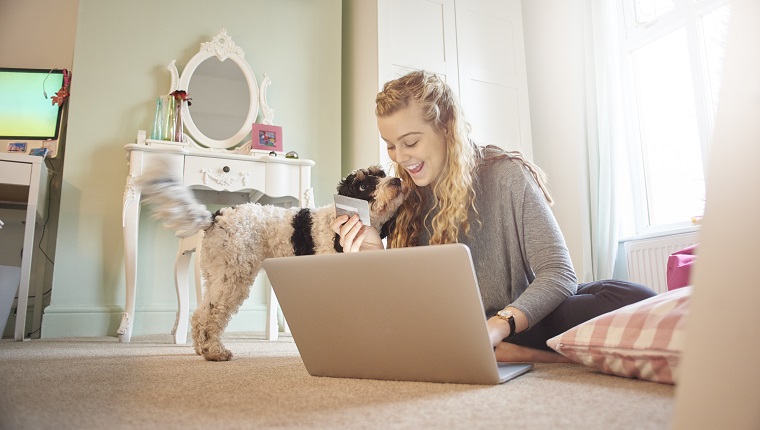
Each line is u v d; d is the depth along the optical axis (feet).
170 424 2.08
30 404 2.60
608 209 10.25
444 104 4.55
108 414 2.31
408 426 1.98
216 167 8.90
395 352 3.08
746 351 1.55
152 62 10.37
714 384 1.54
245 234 5.76
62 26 11.20
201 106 10.48
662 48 10.75
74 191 9.55
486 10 12.17
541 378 3.14
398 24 11.02
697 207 9.91
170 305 9.86
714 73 9.57
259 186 9.14
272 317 8.32
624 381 2.95
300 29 11.64
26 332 9.86
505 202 4.45
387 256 2.89
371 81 10.87
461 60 11.61
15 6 11.05
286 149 11.11
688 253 6.24
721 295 1.56
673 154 10.43
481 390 2.72
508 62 12.26
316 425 2.02
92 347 6.84
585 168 10.84
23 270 8.36
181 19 10.70
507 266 4.47
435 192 4.88
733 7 1.61
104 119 9.91
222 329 5.45
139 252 9.80
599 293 4.00
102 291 9.49
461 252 2.67
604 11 10.84
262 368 4.21
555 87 12.32
